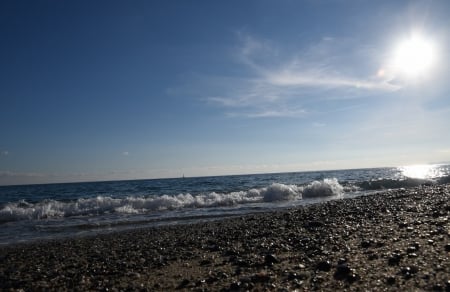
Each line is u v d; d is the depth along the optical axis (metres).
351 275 5.40
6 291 6.70
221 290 5.59
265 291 5.24
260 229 12.05
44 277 7.70
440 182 35.44
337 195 30.62
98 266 8.41
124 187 60.19
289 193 29.23
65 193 50.16
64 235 14.89
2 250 11.64
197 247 9.92
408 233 8.33
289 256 7.48
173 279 6.64
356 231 9.53
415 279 4.94
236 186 50.47
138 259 8.88
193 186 54.72
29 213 20.95
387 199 17.86
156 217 19.66
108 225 17.41
